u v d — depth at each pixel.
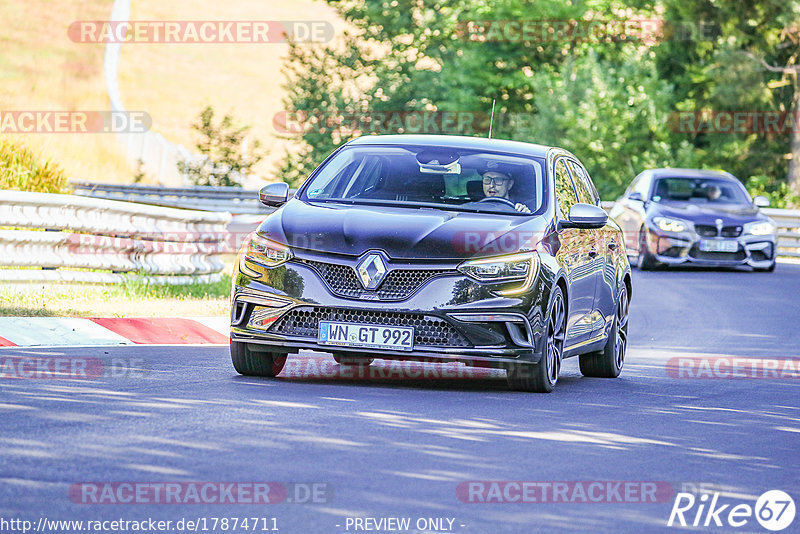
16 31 176.88
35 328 35.38
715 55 121.06
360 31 137.62
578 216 30.34
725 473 20.98
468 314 27.48
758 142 127.50
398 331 27.33
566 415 26.06
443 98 131.50
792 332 47.03
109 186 119.06
